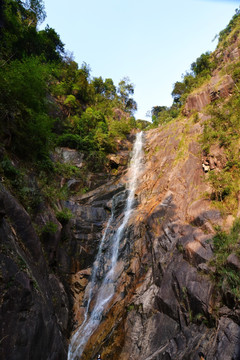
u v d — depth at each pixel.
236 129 12.92
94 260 12.33
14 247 5.57
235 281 6.37
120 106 47.00
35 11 32.28
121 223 13.77
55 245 9.91
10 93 10.10
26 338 4.67
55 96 25.38
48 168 13.34
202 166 13.01
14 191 8.19
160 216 11.70
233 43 33.97
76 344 8.34
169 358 6.13
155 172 16.80
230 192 9.92
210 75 30.75
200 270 7.59
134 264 10.59
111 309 9.21
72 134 20.45
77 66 37.72
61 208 12.83
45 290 6.70
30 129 11.01
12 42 19.22
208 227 8.95
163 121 34.81
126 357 7.00
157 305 7.93
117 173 19.95
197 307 6.86
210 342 5.77
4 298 4.47
